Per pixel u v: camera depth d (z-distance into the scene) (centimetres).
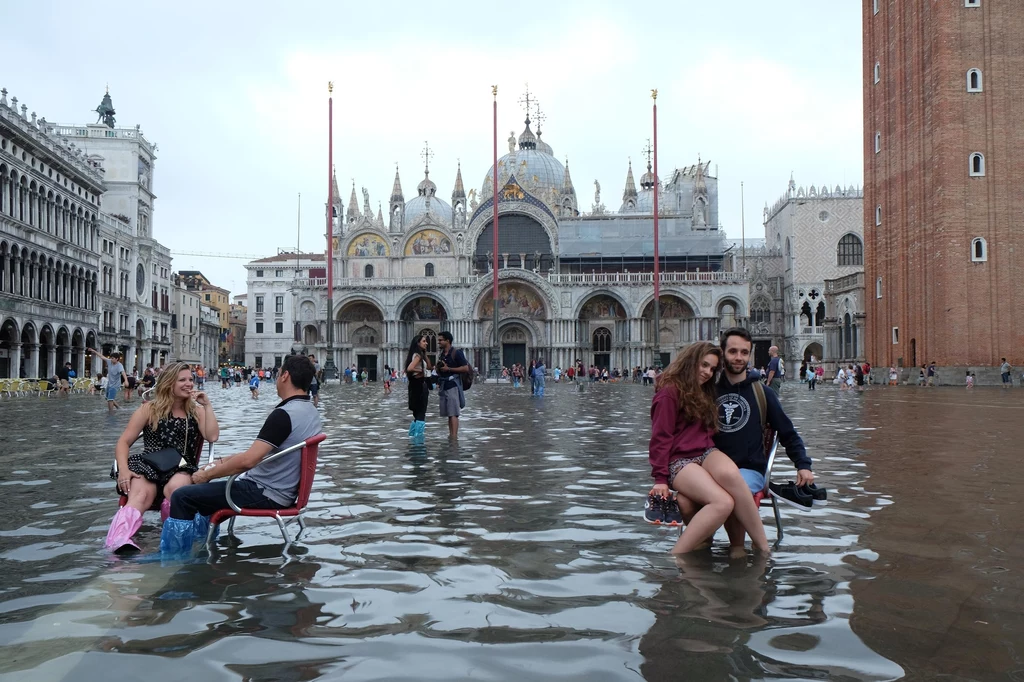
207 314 14088
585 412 2972
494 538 834
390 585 661
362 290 9769
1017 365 5344
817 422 2344
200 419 940
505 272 9538
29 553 771
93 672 482
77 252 6962
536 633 546
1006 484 1166
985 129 5400
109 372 3184
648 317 9812
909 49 5894
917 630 546
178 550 783
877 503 1016
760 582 662
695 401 795
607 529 878
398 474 1302
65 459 1501
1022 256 5378
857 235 10162
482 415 2794
